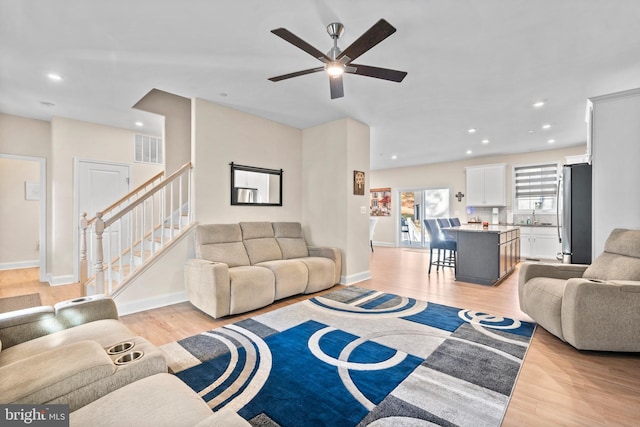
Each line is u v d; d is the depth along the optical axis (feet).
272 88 11.60
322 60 7.22
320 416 5.29
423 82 11.02
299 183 17.20
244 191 14.32
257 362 7.18
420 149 22.61
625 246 8.47
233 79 10.81
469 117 15.03
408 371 6.77
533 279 9.73
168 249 11.75
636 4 6.81
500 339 8.48
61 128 15.03
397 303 11.94
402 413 5.36
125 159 17.02
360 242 16.03
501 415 5.31
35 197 19.34
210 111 13.04
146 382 3.83
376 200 33.40
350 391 6.01
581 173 11.05
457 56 9.20
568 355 7.55
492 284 14.96
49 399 3.34
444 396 5.86
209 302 10.07
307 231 17.01
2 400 3.14
